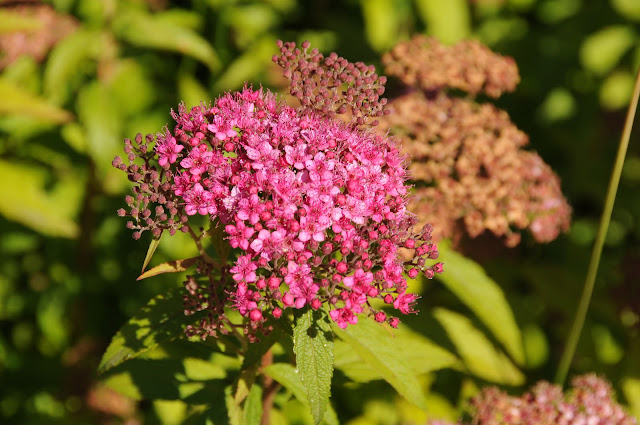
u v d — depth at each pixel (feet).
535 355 1.62
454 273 1.49
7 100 1.55
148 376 1.42
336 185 1.33
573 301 1.63
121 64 1.65
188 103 1.66
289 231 1.32
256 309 1.32
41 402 1.64
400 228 1.34
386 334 1.35
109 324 1.68
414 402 1.33
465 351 1.54
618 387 1.60
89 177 1.64
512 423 1.48
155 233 1.33
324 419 1.41
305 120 1.34
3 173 1.58
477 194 1.49
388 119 1.50
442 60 1.53
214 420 1.39
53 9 1.65
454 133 1.50
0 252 1.67
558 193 1.54
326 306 1.33
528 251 1.68
